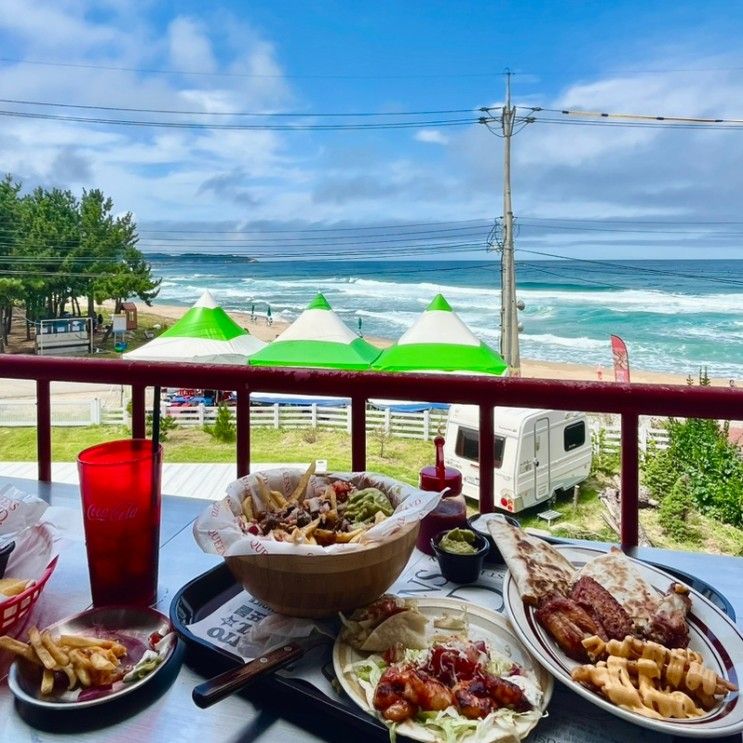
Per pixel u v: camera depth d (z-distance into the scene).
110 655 0.63
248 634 0.69
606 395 1.10
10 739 0.55
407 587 0.84
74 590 0.82
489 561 0.92
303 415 10.64
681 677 0.57
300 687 0.59
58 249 25.38
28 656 0.61
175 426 10.36
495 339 21.17
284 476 0.85
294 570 0.64
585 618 0.65
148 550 0.78
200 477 7.39
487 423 1.18
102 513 0.75
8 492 0.97
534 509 7.09
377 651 0.64
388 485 0.83
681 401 1.07
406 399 1.22
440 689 0.56
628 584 0.74
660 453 6.89
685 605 0.69
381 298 29.72
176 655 0.66
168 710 0.58
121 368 1.35
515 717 0.55
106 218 26.16
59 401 12.37
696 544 5.69
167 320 28.31
